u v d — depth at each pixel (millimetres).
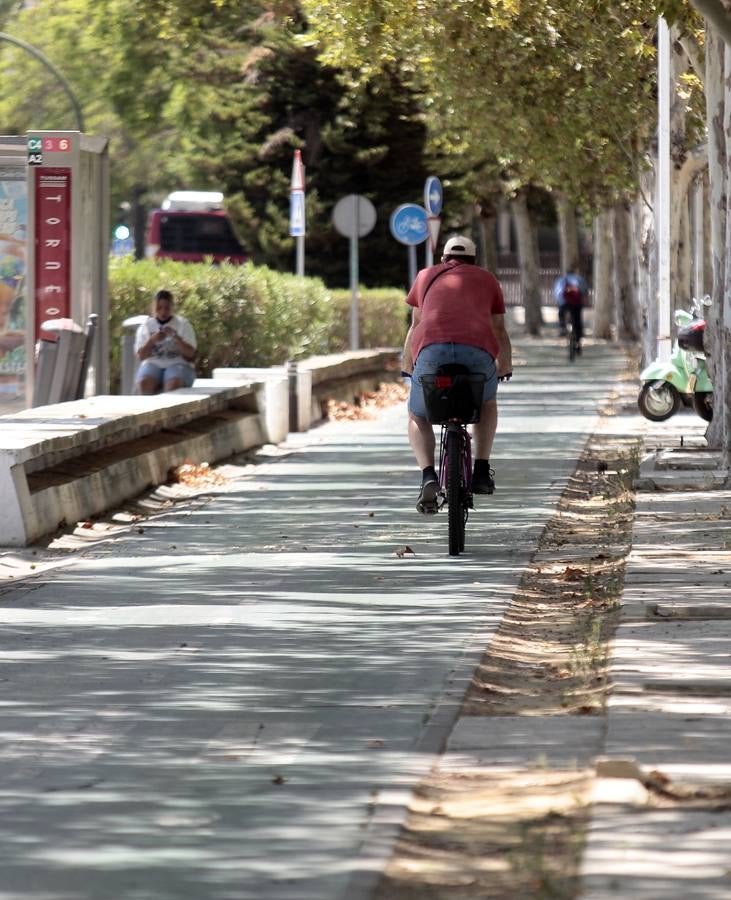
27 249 54781
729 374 50562
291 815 16016
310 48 119125
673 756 17641
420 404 34812
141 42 127562
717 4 32469
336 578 31438
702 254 104812
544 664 23891
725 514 39844
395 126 121125
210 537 37312
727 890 13312
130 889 13859
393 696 21438
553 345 152625
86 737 19344
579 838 14797
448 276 34875
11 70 168250
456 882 14047
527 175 102625
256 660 23828
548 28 79125
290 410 66125
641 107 81188
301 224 81500
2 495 35906
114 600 29219
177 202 157625
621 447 59062
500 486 46875
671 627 25484
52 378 53406
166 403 48531
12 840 15273
